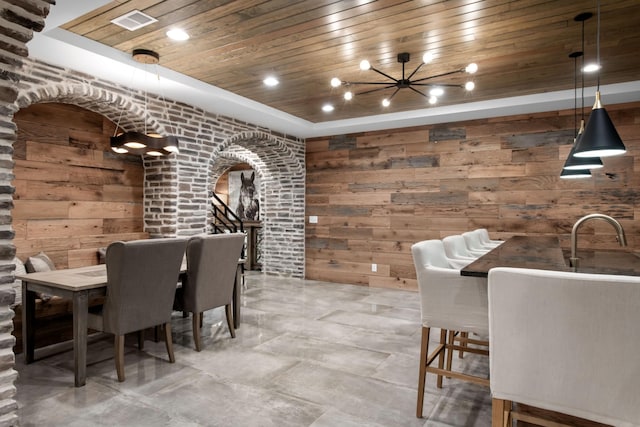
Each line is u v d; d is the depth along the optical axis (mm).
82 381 2514
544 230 4883
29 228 3617
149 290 2709
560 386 1287
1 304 1461
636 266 1913
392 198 5898
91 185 4133
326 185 6492
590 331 1226
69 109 3943
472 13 2725
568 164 2959
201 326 3842
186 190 4527
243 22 2861
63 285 2541
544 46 3252
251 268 7801
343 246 6312
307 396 2391
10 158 1481
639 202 4414
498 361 1389
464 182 5371
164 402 2303
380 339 3477
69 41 2996
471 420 2119
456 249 2973
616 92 4164
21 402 2293
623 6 2617
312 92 4500
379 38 3121
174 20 2832
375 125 5711
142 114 4051
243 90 4410
